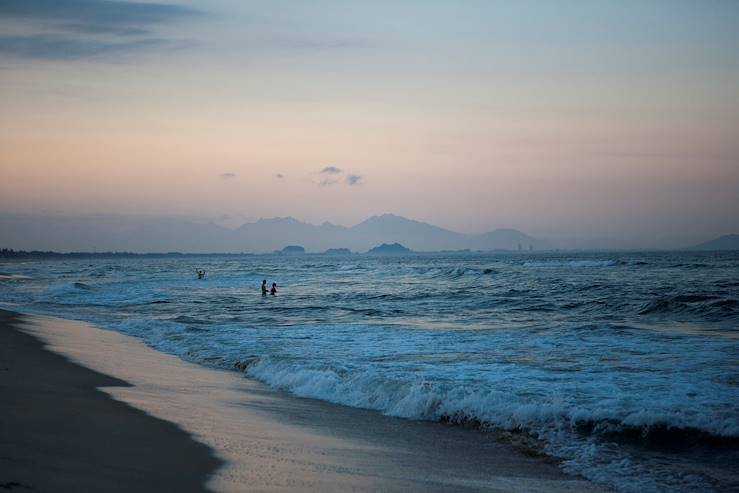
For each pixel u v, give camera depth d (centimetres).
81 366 1494
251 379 1470
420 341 2012
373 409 1170
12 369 1382
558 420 1028
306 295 4534
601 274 6125
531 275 6216
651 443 921
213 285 6128
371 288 5259
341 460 820
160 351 1895
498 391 1210
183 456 769
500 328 2342
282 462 783
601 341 1931
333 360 1619
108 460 717
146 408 1047
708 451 880
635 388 1237
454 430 1020
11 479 608
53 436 801
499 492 724
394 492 697
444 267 10069
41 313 3133
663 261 10312
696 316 2544
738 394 1170
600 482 774
